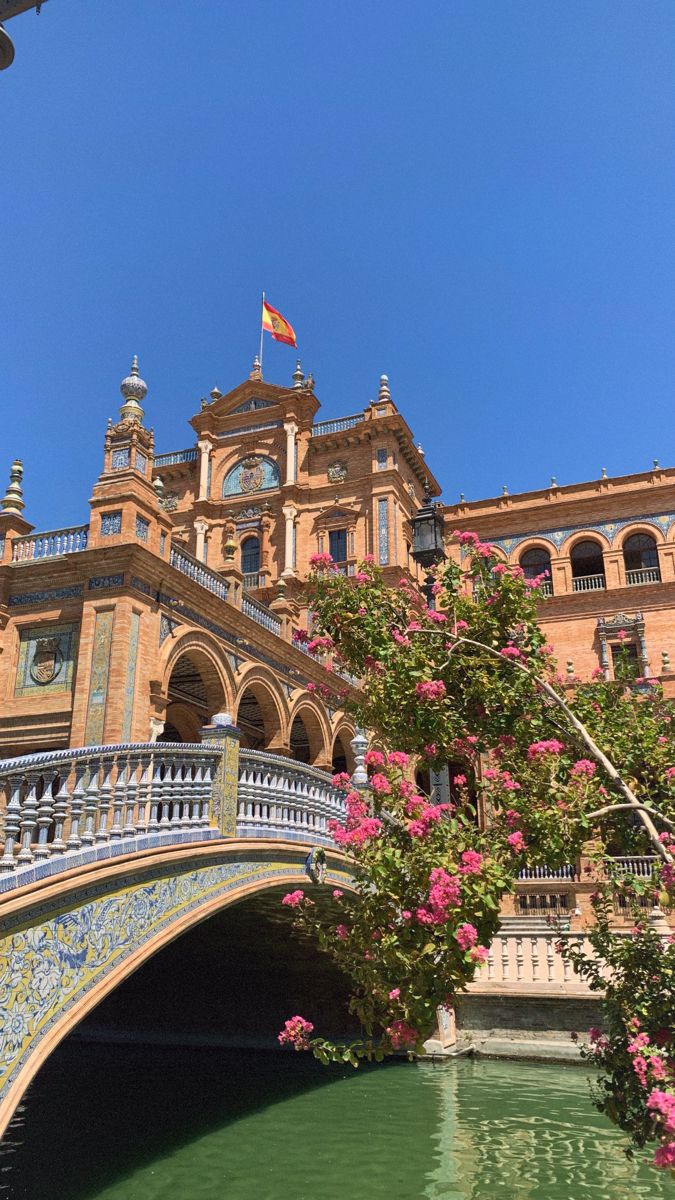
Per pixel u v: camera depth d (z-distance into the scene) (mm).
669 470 39375
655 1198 10578
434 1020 6672
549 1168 11664
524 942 19609
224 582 23266
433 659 8289
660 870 7000
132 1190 10797
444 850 6977
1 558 20438
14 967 7520
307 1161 12023
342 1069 18297
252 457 41625
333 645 8961
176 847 10289
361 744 15781
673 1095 5312
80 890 8492
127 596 18562
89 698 18078
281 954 18344
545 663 8562
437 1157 12156
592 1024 18531
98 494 19594
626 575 39188
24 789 9445
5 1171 11570
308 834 14336
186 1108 15070
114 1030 22484
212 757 11688
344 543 38719
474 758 8641
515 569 8688
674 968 7086
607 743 8445
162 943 9727
